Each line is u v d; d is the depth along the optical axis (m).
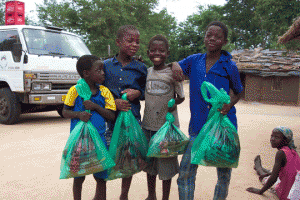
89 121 2.34
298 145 5.91
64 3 22.02
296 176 2.91
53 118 9.03
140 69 2.72
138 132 2.60
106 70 2.66
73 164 2.21
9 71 7.20
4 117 7.59
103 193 2.55
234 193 3.25
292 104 19.88
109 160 2.33
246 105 18.98
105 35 21.94
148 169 2.80
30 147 5.16
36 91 7.02
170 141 2.46
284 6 23.42
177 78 2.50
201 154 2.30
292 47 17.33
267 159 4.77
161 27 25.11
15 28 7.40
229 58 2.49
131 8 21.89
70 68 7.59
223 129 2.33
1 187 3.28
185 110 13.34
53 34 7.97
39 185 3.36
